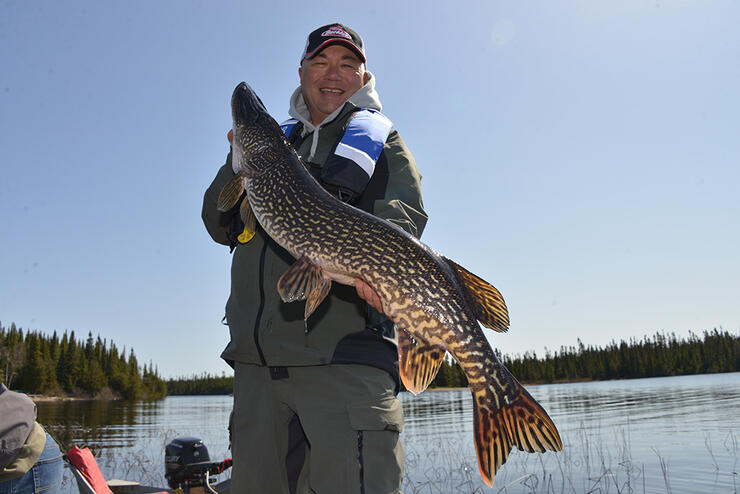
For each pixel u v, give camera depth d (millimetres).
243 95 3025
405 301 2318
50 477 3301
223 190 2857
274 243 2730
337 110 2941
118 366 96812
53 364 85625
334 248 2385
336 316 2523
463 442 14852
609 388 60906
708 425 16375
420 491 8039
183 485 4297
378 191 2699
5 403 3066
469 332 2365
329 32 3156
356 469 2309
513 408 2355
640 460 10359
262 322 2592
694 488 7629
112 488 4445
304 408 2469
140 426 25359
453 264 2518
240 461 2656
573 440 14203
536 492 7793
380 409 2404
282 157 2734
